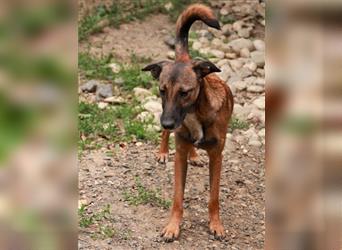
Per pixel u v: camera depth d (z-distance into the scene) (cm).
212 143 500
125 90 816
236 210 572
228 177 638
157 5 1045
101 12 1002
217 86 504
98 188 581
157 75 481
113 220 527
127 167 629
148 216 539
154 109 757
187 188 601
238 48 946
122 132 707
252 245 511
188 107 460
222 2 1080
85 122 711
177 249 494
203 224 537
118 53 913
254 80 866
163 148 649
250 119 773
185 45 505
